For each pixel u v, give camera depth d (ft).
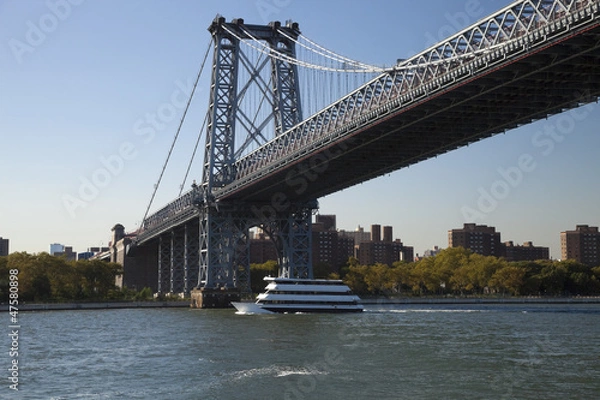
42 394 164.25
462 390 163.73
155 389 168.14
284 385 170.60
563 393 160.66
